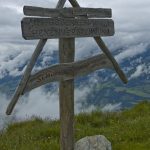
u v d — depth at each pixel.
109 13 12.88
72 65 12.03
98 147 14.05
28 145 15.95
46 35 11.10
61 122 12.41
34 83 11.06
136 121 19.27
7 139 17.52
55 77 11.62
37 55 11.04
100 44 12.94
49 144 15.88
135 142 16.05
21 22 10.55
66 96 12.23
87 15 12.26
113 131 17.98
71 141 12.41
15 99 10.74
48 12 11.12
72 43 12.06
